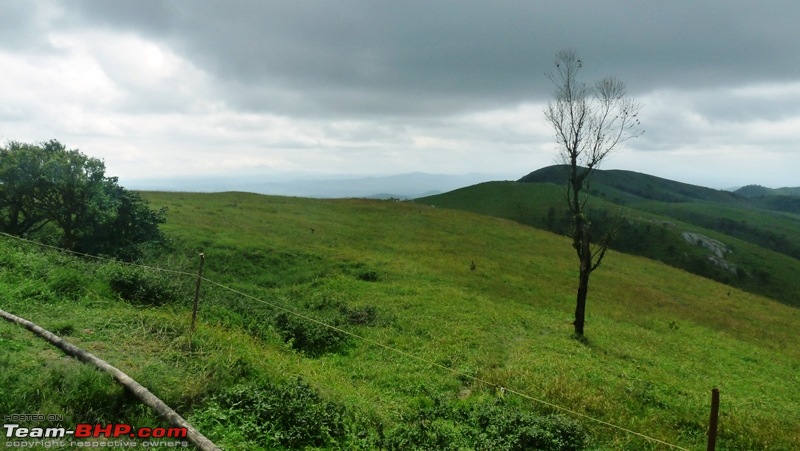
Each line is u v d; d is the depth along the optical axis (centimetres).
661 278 5594
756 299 5531
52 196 2555
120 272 1772
